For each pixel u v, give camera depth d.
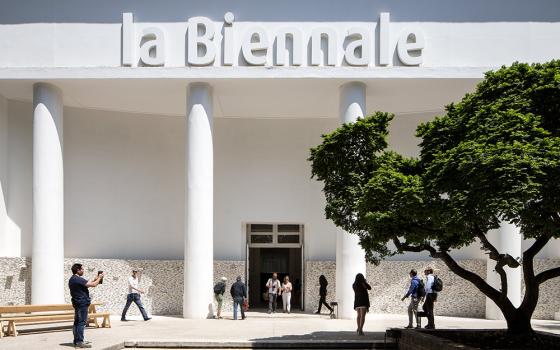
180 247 19.50
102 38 16.28
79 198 18.89
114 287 17.61
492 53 16.25
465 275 9.91
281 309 19.47
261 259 21.69
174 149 20.00
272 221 19.98
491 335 10.15
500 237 16.88
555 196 6.86
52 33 16.30
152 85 16.69
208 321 15.33
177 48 16.25
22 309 11.92
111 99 18.20
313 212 19.98
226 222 19.86
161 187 19.67
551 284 17.33
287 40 16.27
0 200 17.62
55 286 16.36
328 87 16.86
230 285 18.41
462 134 8.84
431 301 13.03
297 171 20.19
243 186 20.05
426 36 16.28
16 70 16.11
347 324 14.67
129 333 12.42
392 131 20.06
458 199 7.54
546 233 8.48
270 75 16.05
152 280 17.83
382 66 16.14
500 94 8.70
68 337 11.51
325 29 16.16
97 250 18.86
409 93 17.52
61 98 17.08
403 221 9.13
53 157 16.61
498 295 9.58
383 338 11.65
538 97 8.23
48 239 16.33
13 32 16.33
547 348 8.96
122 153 19.50
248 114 20.00
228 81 16.30
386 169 9.47
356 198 10.09
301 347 11.06
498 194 6.88
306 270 18.75
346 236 16.31
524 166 6.84
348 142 10.37
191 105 16.45
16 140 18.33
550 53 16.27
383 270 18.08
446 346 8.45
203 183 16.33
